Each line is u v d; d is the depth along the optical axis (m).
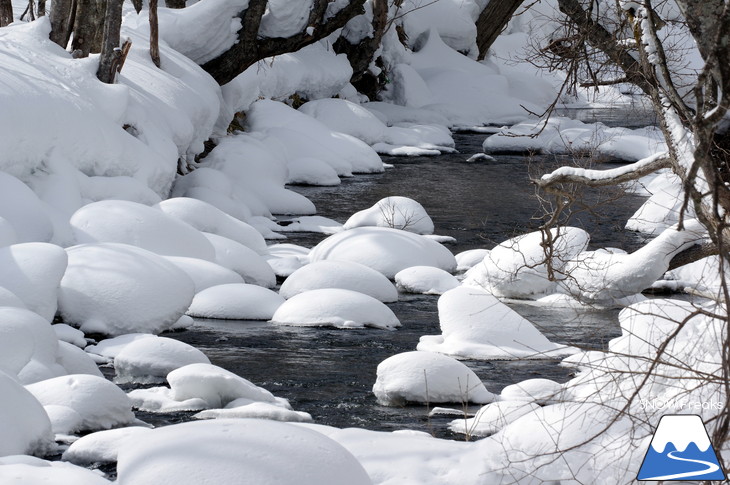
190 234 17.94
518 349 13.88
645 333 9.64
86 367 11.73
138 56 26.94
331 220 26.53
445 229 25.14
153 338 12.16
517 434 7.82
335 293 15.80
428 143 42.53
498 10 60.81
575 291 17.28
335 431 8.91
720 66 5.58
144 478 6.32
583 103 59.25
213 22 30.64
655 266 16.52
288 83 41.06
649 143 38.25
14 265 13.45
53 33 23.95
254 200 27.00
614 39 10.87
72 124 19.72
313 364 13.12
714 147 8.73
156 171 22.17
